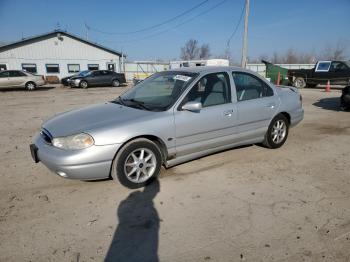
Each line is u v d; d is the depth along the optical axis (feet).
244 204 11.61
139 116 12.98
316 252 8.84
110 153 11.93
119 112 13.62
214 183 13.44
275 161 16.24
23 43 101.81
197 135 14.19
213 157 16.72
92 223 10.41
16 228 10.12
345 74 60.70
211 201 11.85
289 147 18.83
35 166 15.74
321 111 33.22
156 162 13.20
